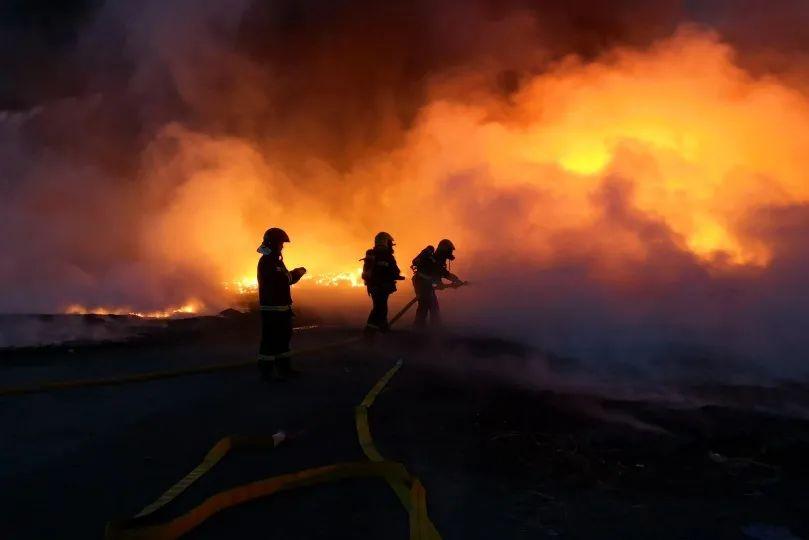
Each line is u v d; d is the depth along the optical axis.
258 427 5.64
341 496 4.23
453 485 4.49
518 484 4.57
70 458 4.80
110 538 3.40
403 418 6.04
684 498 4.43
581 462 4.97
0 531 3.62
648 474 4.85
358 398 6.70
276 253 7.48
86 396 6.71
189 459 4.81
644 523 4.01
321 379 7.59
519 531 3.85
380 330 9.85
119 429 5.54
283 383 7.37
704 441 5.60
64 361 8.56
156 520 3.76
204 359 8.77
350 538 3.63
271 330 7.41
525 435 5.53
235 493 4.04
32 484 4.29
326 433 5.52
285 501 4.13
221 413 6.07
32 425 5.62
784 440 5.63
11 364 8.32
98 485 4.29
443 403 6.60
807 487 4.64
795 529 3.96
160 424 5.70
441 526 3.87
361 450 5.09
